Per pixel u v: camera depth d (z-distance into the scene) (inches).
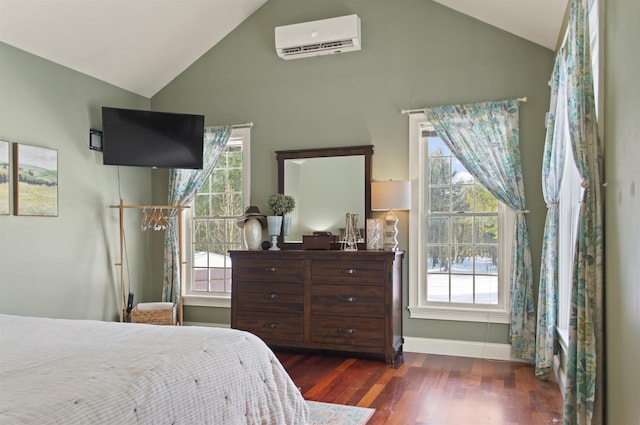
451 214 189.6
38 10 158.2
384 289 172.6
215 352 80.4
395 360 176.7
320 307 180.7
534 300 173.3
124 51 195.3
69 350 76.9
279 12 211.0
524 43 178.9
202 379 73.2
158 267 227.6
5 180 161.5
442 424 119.6
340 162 199.6
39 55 174.9
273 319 187.5
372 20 197.9
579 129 94.4
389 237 185.2
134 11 178.7
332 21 194.7
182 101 225.8
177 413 67.0
